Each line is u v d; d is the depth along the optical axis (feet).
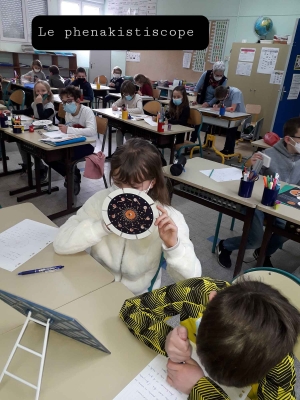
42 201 10.50
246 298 1.83
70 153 9.27
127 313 2.86
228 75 21.38
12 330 2.78
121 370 2.50
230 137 15.98
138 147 3.39
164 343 2.60
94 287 3.36
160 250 3.79
